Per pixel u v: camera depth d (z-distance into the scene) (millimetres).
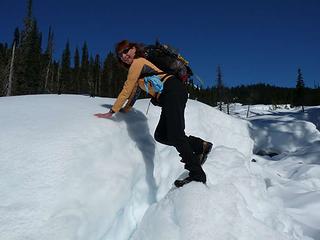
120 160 3266
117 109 3586
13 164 2617
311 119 21828
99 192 2723
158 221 2783
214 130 5582
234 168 3922
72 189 2555
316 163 7121
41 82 40781
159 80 3199
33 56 37562
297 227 3652
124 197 2916
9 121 3465
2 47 46969
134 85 3385
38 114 3797
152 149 3861
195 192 2949
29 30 36531
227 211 2867
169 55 3262
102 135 3334
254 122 10508
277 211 3607
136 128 3949
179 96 3168
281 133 9484
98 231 2533
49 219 2248
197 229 2609
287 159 7617
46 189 2451
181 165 3920
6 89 31781
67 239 2178
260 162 7562
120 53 3369
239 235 2719
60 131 3162
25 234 2094
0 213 2180
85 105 4562
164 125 3342
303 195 4551
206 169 3729
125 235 2912
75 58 59125
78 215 2391
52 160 2711
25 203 2301
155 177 3635
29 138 2979
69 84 47312
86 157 2926
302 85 50625
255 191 3664
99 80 48500
